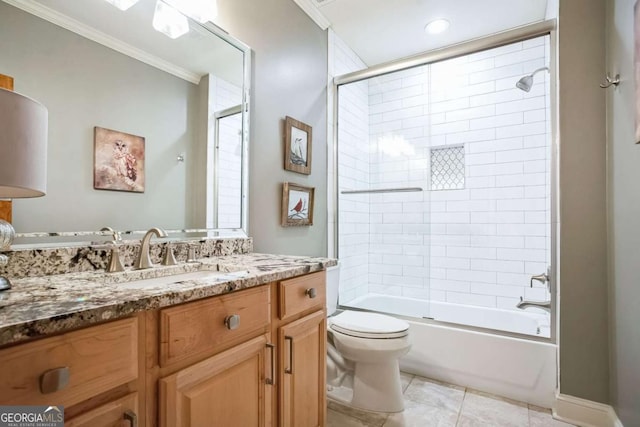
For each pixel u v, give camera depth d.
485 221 2.70
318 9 2.23
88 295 0.69
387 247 2.81
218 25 1.53
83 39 1.09
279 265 1.21
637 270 1.20
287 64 1.99
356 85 2.80
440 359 1.97
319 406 1.30
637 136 1.15
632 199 1.24
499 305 2.64
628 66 1.25
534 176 2.53
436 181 2.90
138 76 1.24
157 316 0.72
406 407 1.69
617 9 1.39
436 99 2.83
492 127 2.67
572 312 1.58
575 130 1.60
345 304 2.56
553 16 1.95
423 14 2.28
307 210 2.14
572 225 1.59
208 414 0.83
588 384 1.54
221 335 0.87
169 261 1.23
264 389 1.02
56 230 1.01
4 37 0.92
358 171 2.81
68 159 1.04
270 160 1.84
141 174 1.25
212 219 1.51
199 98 1.46
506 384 1.79
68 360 0.56
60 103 1.02
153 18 1.29
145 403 0.69
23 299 0.66
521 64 2.57
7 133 0.63
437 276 2.88
